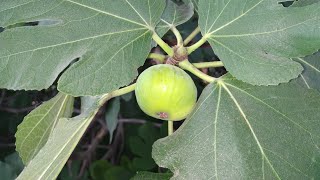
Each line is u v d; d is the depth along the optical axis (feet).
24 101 1.44
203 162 0.71
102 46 0.71
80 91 0.68
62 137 0.76
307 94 0.72
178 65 0.75
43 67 0.69
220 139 0.71
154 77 0.70
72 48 0.70
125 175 1.75
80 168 1.97
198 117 0.72
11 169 1.26
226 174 0.70
